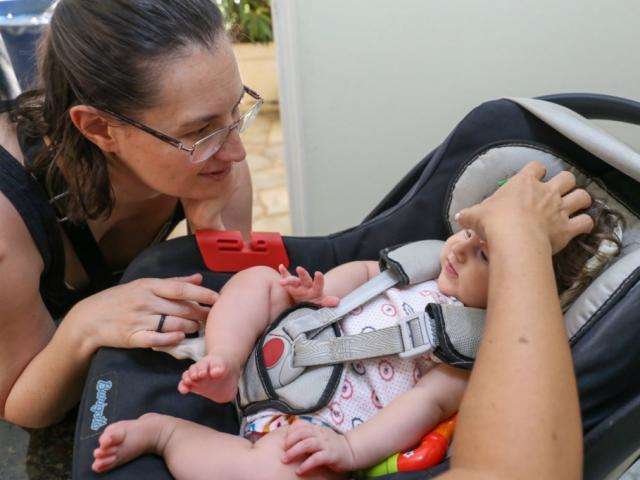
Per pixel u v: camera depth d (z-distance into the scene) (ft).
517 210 1.89
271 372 2.30
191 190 2.44
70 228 2.69
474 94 4.14
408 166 4.55
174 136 2.13
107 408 2.08
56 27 2.12
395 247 2.71
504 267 1.65
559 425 1.34
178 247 2.58
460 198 2.70
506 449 1.31
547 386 1.37
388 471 2.10
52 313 2.94
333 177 4.69
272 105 8.87
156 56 1.96
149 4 1.97
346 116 4.36
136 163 2.30
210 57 2.05
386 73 4.13
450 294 2.57
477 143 2.63
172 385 2.22
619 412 1.78
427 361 2.40
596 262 2.17
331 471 2.07
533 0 3.68
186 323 2.31
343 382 2.30
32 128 2.42
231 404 2.42
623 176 2.36
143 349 2.25
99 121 2.16
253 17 7.66
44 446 2.55
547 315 1.50
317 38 4.03
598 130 2.39
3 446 2.56
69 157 2.32
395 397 2.32
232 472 1.94
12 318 2.31
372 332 2.33
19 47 3.03
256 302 2.42
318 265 2.85
